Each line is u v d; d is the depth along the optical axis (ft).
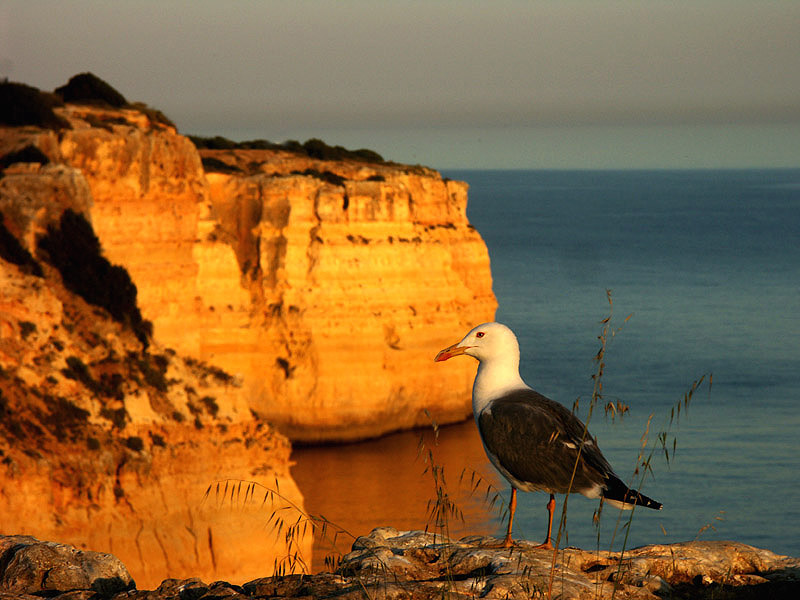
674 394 280.51
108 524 110.83
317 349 239.71
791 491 170.60
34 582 30.07
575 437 31.63
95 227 168.76
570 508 131.54
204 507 119.03
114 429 117.60
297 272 242.58
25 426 110.73
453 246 281.74
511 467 31.78
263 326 239.50
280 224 242.58
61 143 161.58
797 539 143.33
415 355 251.39
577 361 320.50
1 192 132.26
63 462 110.11
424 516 177.17
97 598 28.22
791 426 240.73
